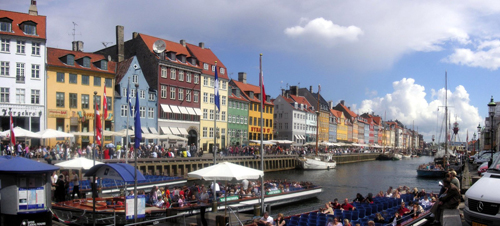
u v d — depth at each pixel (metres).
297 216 17.02
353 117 139.38
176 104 58.91
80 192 23.45
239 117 73.94
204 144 63.88
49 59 45.34
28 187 11.29
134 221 15.92
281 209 26.72
